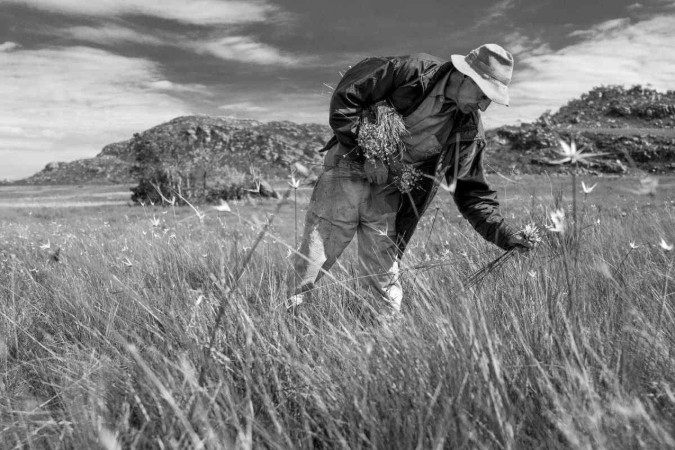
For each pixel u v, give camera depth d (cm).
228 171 4434
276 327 298
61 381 263
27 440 212
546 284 285
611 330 256
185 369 206
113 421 213
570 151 154
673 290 322
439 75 368
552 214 256
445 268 391
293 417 229
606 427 176
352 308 381
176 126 19925
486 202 397
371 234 402
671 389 205
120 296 381
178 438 197
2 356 298
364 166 386
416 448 172
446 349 225
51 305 402
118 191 10369
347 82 377
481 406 189
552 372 221
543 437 186
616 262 370
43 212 3775
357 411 203
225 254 417
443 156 384
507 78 347
